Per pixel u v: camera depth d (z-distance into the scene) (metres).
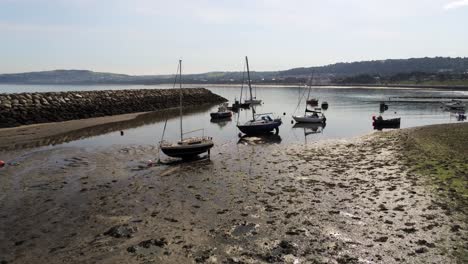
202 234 13.49
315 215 15.04
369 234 13.20
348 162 23.95
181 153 25.56
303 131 41.19
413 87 167.25
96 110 52.47
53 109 46.19
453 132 32.78
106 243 12.94
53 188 19.25
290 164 23.91
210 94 92.88
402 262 11.30
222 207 16.19
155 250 12.33
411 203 15.91
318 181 19.78
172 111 64.62
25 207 16.55
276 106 81.12
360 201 16.47
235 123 48.81
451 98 98.25
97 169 23.16
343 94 127.62
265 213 15.38
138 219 15.00
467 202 15.70
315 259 11.59
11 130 37.84
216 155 27.42
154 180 20.64
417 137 31.06
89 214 15.65
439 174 19.67
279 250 12.20
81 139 33.97
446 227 13.48
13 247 12.83
